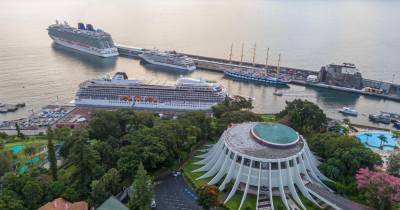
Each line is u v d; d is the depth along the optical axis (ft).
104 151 595.88
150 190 496.23
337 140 638.53
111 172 526.16
